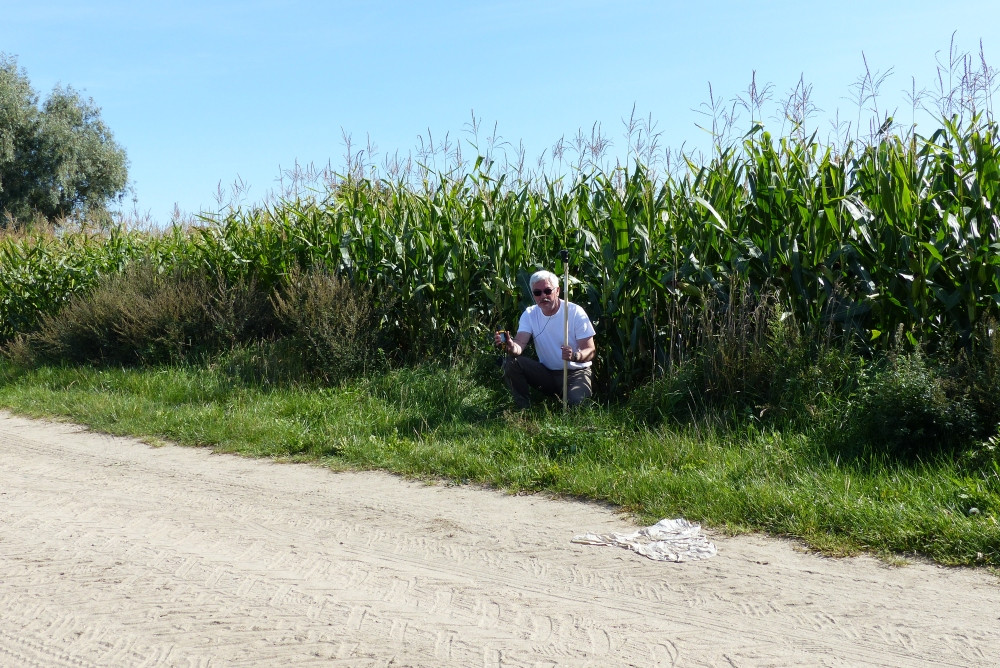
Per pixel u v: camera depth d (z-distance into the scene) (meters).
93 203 38.44
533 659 3.20
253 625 3.54
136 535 4.84
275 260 11.62
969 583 3.88
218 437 7.54
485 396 8.29
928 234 6.98
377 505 5.47
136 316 11.14
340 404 8.36
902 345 6.79
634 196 8.41
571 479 5.70
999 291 6.59
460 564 4.33
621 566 4.25
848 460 5.61
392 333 10.15
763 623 3.52
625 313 8.19
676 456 5.95
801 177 7.50
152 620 3.60
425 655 3.23
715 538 4.64
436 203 10.24
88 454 7.18
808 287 7.42
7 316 14.71
